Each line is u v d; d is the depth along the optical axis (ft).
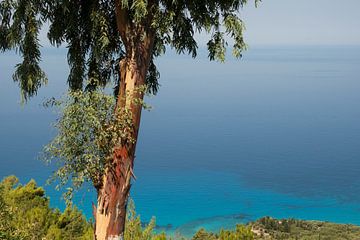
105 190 21.48
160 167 414.41
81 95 20.75
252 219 272.92
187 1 21.63
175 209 284.20
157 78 26.08
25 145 454.81
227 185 356.38
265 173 408.67
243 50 22.03
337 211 297.94
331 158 491.72
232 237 48.06
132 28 21.59
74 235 60.23
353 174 410.52
